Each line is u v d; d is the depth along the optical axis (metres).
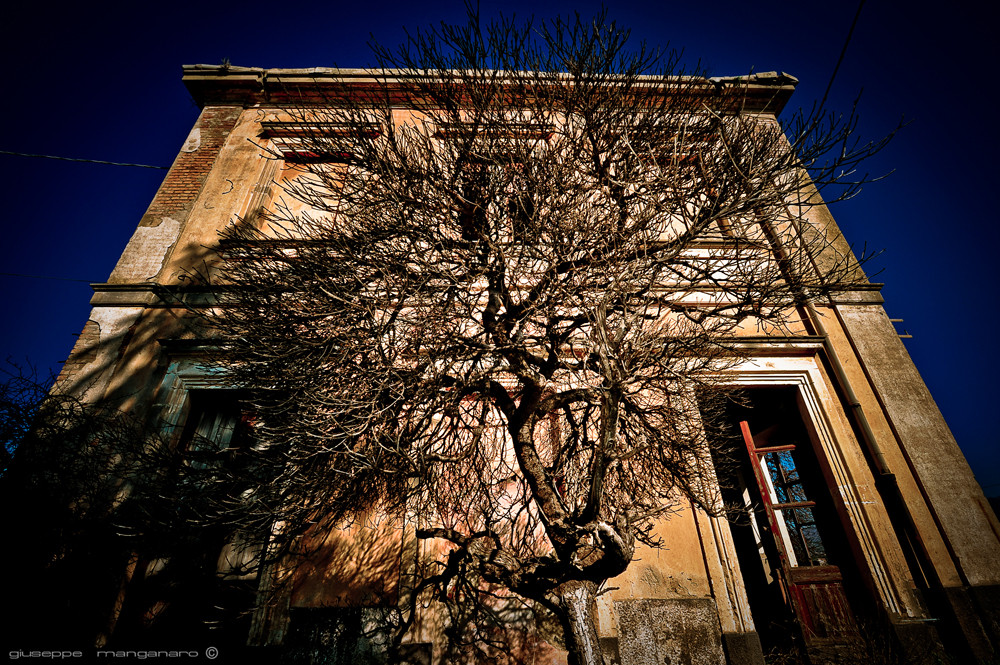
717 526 6.35
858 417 7.05
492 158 5.47
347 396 4.38
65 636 5.18
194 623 5.80
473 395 6.20
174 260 8.01
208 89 9.98
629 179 5.25
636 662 5.61
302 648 5.54
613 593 5.98
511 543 5.90
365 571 5.98
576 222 5.24
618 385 3.96
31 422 5.96
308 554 5.46
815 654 6.06
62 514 5.44
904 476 6.68
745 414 8.18
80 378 6.87
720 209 4.95
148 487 5.34
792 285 5.36
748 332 7.68
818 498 7.11
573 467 5.75
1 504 5.32
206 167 9.07
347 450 3.79
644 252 4.77
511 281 5.18
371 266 5.05
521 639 5.66
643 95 6.27
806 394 7.37
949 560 6.14
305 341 4.66
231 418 7.08
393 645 5.16
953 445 6.83
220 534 5.29
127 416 6.45
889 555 6.26
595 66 6.02
